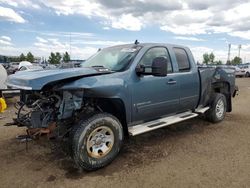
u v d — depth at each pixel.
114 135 3.95
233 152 4.47
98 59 4.95
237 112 8.02
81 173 3.70
